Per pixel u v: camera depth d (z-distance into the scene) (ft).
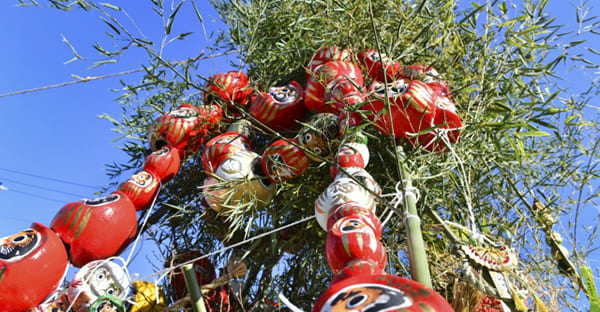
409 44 9.58
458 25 9.07
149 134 10.47
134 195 9.40
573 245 7.07
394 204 7.22
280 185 9.47
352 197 7.04
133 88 9.88
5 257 7.41
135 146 11.64
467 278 6.49
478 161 8.70
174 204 10.66
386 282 4.97
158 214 10.50
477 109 8.64
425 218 8.91
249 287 9.65
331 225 6.59
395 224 8.68
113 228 8.68
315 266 9.52
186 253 9.82
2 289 7.23
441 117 8.06
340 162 7.71
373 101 8.14
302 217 9.55
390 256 8.57
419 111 7.94
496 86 8.61
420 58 9.66
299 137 8.79
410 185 6.89
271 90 10.18
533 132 8.17
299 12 10.42
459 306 6.73
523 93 8.67
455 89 9.15
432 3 9.59
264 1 10.30
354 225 6.27
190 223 9.66
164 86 9.02
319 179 9.53
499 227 8.04
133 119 11.41
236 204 9.25
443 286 7.87
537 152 8.66
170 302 9.81
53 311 8.52
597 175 8.06
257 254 9.71
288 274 9.73
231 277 8.52
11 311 7.34
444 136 7.89
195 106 11.17
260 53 10.71
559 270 7.43
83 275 8.16
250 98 10.75
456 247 6.75
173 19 6.96
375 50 9.97
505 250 6.81
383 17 9.77
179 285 9.61
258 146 11.00
